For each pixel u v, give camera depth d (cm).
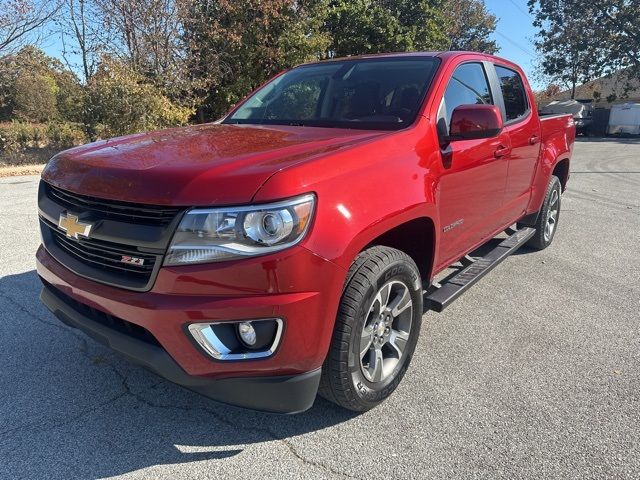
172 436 260
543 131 496
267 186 214
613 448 254
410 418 276
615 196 933
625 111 3222
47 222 288
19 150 1525
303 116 359
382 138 277
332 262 225
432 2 2245
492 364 333
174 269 216
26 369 316
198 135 306
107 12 1418
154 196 219
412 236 315
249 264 211
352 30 2036
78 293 248
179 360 222
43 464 238
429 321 396
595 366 332
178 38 1514
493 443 257
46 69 1567
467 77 374
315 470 238
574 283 479
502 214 431
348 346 244
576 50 3653
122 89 1355
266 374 226
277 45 1645
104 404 284
